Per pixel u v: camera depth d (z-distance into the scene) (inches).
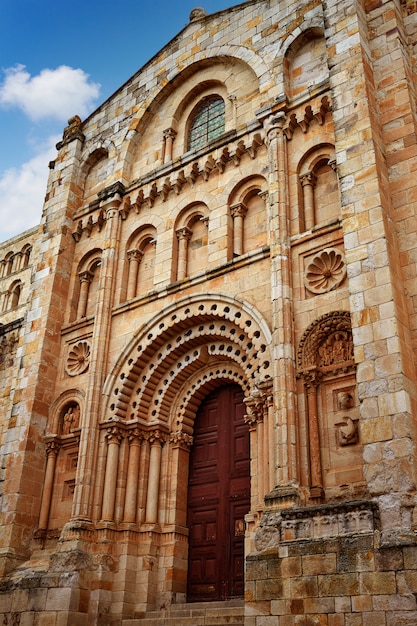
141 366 957.8
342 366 736.3
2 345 1203.9
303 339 767.1
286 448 703.7
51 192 1213.7
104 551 842.8
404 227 728.3
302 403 737.6
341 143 775.7
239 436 897.5
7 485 959.6
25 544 924.6
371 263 689.6
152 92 1160.2
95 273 1120.8
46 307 1080.2
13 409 1027.3
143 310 981.2
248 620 619.5
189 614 779.4
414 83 825.5
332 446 713.0
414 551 543.8
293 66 984.3
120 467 906.1
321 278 791.7
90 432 919.7
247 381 882.8
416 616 522.6
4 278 1694.1
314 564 597.3
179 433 927.7
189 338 925.8
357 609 555.8
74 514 870.4
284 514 640.4
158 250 1015.6
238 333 876.0
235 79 1065.5
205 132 1094.4
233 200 964.0
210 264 933.8
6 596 847.1
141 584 836.6
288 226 849.5
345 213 733.3
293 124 916.0
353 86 800.9
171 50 1175.6
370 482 598.9
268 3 1052.5
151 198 1061.8
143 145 1154.0
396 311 656.4
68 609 787.4
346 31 844.0
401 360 629.3
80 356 1035.3
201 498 895.7
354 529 591.2
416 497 568.1
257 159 954.7
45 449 996.6
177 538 867.4
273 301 799.1
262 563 635.5
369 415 623.2
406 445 590.6
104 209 1115.9
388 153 773.9
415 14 869.2
